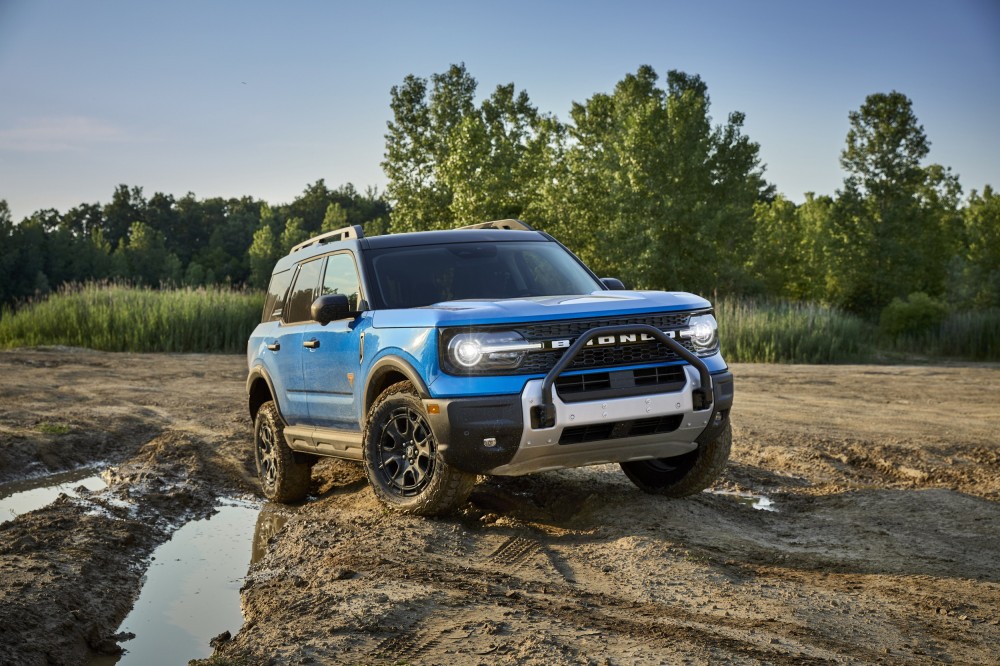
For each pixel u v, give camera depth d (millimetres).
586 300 5645
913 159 53969
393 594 4441
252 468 8805
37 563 5285
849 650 3684
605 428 5395
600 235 41188
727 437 6109
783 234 58000
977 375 16734
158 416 11727
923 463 8250
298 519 6566
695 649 3650
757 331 24375
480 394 5297
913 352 28922
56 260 134375
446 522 5883
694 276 42625
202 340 25969
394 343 5805
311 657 3672
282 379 7363
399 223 45062
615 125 50031
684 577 4684
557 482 7316
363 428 6199
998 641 3807
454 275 6453
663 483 6582
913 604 4281
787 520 6238
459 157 36531
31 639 4203
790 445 9156
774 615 4105
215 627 4605
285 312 7559
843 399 13094
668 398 5469
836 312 28125
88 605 4770
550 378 5215
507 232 7152
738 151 47688
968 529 5770
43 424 10266
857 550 5340
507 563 5109
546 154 41156
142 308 26609
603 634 3846
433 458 5719
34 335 26188
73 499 7188
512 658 3578
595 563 5020
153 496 7434
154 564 5766
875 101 54031
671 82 59844
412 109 47250
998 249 57156
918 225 54312
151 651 4297
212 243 182500
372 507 6523
